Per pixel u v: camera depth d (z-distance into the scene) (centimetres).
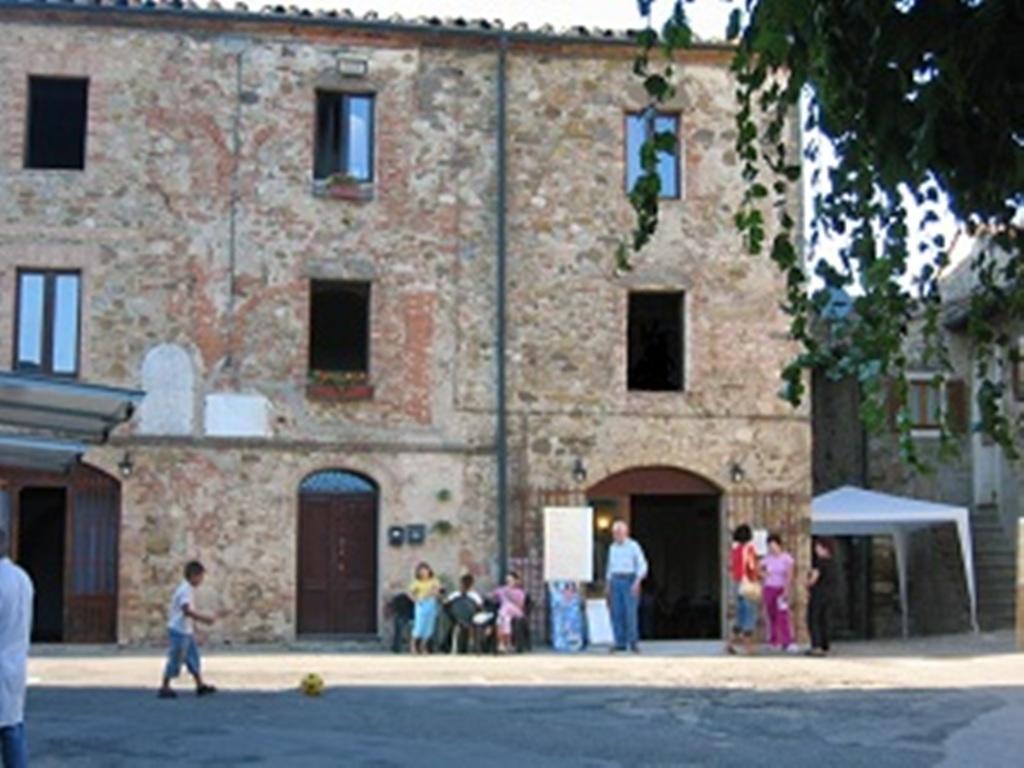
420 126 2200
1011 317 539
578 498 2166
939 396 588
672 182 2248
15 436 1094
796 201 2217
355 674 1706
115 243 2103
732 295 2234
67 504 2066
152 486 2066
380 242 2170
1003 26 384
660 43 550
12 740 827
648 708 1424
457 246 2191
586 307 2205
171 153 2130
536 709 1411
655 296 2269
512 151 2217
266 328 2128
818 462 2752
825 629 2028
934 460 2658
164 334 2100
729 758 1128
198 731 1243
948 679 1677
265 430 2105
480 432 2164
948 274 2491
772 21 414
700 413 2209
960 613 2538
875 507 2330
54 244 2088
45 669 1739
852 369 526
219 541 2073
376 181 2180
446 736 1230
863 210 491
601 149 2233
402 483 2133
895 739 1227
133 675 1684
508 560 2138
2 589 823
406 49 2205
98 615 2058
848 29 405
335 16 2164
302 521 2125
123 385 2080
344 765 1072
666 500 2483
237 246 2133
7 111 2091
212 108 2145
